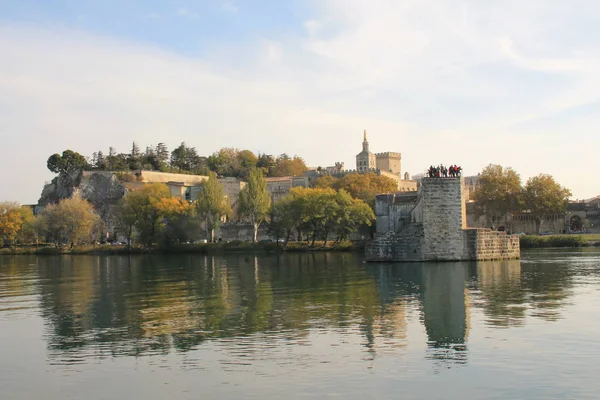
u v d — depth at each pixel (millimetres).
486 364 26891
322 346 30375
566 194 164000
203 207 148375
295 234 164750
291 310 41344
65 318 40719
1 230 161500
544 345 29875
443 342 30828
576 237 132875
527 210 168250
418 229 85250
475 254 84188
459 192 84562
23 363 28781
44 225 156250
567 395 23047
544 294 47031
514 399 22750
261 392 23734
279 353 29156
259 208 145125
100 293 55219
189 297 50156
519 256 88562
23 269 94438
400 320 36812
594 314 37688
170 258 121000
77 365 28172
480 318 36969
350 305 43156
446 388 23922
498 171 169125
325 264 87312
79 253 152750
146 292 54906
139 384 25109
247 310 41875
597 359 27359
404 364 27062
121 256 135750
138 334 34344
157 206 150500
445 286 53625
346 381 24828
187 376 25922
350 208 132625
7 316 42312
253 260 104500
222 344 31266
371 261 87438
